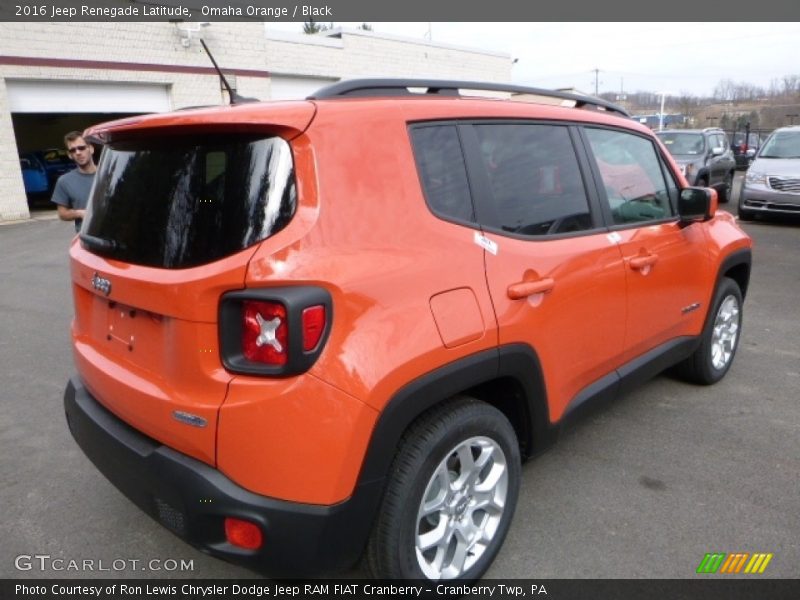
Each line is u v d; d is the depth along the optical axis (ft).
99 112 50.80
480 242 7.92
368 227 6.82
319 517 6.44
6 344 18.35
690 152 45.78
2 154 45.55
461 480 7.88
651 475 10.85
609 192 10.58
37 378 15.72
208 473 6.54
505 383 8.64
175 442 6.81
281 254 6.21
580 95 10.81
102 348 8.20
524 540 9.18
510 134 8.95
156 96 54.24
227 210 6.49
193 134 6.82
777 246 31.63
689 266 12.41
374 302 6.64
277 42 62.80
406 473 7.06
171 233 6.82
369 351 6.53
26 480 11.02
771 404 13.57
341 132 6.83
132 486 7.38
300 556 6.55
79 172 17.65
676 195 12.58
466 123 8.30
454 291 7.41
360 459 6.56
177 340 6.63
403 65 75.97
